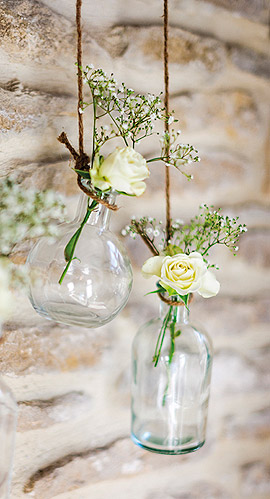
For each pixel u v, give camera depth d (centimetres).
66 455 114
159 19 119
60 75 107
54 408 111
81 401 115
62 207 103
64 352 112
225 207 132
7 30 99
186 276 90
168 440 104
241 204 135
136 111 100
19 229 98
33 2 102
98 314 89
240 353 138
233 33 130
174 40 120
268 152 138
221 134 129
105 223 93
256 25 133
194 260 91
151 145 119
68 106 107
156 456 127
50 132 106
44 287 88
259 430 142
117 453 121
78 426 116
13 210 98
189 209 126
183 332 103
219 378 135
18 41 101
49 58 105
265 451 144
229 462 139
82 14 108
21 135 103
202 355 104
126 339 121
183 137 123
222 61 127
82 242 89
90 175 86
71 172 109
